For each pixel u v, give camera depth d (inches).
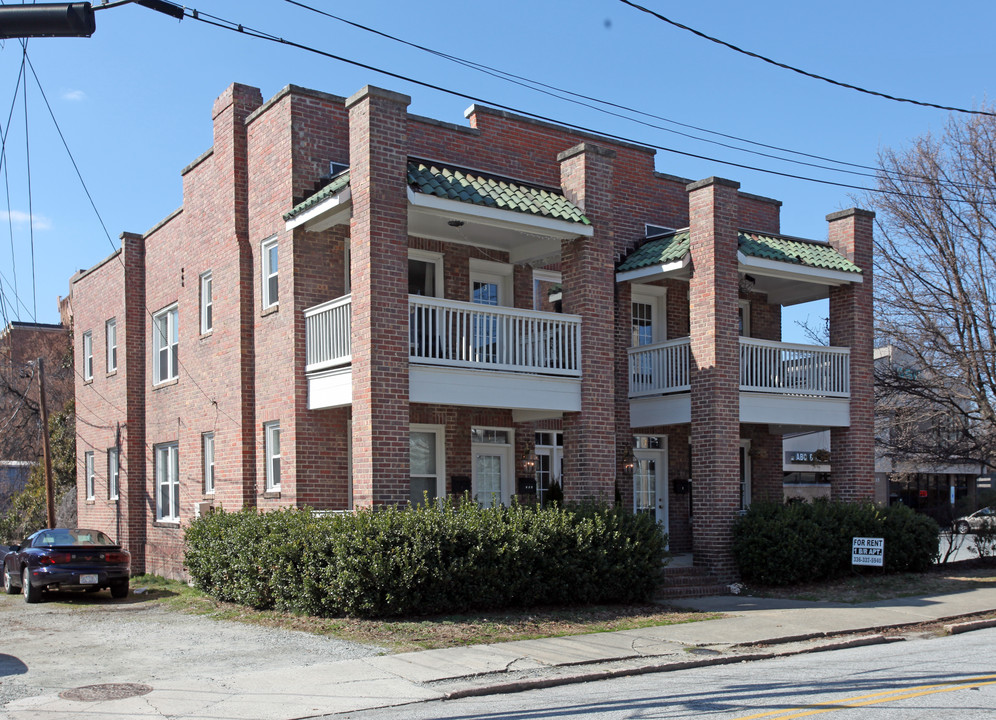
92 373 1104.2
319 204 651.5
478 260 772.6
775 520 730.8
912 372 1111.0
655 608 610.2
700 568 740.0
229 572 641.6
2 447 1674.5
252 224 759.1
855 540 732.7
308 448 686.5
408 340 617.6
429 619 538.3
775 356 807.7
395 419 607.5
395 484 604.7
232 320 770.2
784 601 653.3
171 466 908.6
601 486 690.2
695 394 768.3
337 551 541.3
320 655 451.8
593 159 708.7
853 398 837.2
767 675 414.6
